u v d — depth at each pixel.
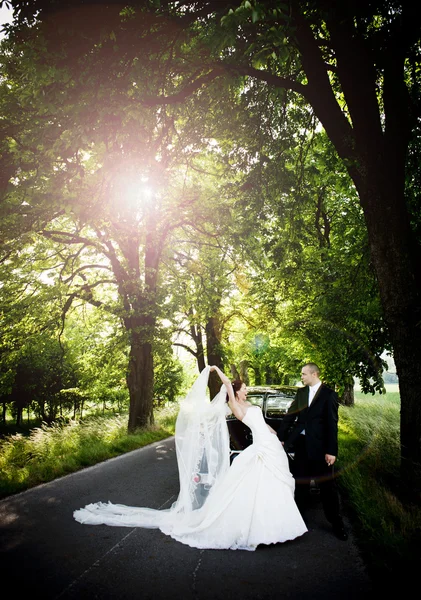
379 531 4.28
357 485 5.61
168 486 6.56
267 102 8.16
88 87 5.46
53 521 4.84
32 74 5.45
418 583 3.27
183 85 6.86
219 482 4.61
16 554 3.85
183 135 8.31
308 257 11.93
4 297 14.96
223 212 11.82
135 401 14.34
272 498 4.25
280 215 8.85
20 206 9.02
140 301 13.55
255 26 4.78
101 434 12.69
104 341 16.83
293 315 13.95
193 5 5.79
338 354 10.62
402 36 5.57
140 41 5.68
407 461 5.18
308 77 6.28
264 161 8.38
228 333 23.00
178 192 13.70
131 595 3.11
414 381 5.29
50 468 7.64
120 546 4.10
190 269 15.84
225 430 5.03
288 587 3.25
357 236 10.57
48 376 33.72
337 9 5.45
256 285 15.20
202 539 4.19
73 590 3.16
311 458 4.62
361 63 5.89
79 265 15.85
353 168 5.97
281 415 6.12
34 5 5.10
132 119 6.22
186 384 40.44
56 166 7.53
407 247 5.54
